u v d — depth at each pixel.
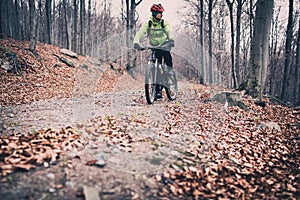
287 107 9.54
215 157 4.23
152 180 3.21
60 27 40.81
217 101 7.53
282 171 4.35
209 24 21.20
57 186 2.81
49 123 4.68
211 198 3.18
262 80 9.77
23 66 13.48
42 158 3.16
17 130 4.20
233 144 4.92
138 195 2.93
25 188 2.72
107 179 3.05
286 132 6.30
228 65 32.34
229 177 3.80
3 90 9.73
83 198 2.70
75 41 29.38
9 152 3.28
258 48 9.63
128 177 3.15
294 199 3.49
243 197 3.35
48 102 7.28
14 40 20.75
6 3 27.41
